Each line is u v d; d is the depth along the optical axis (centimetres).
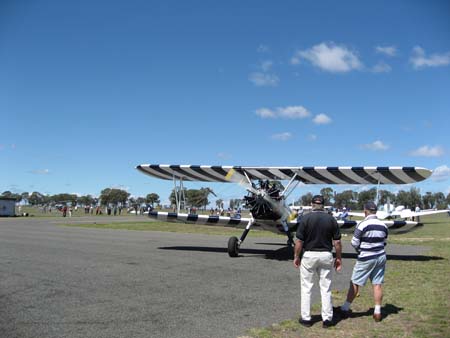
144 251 1321
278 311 607
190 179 1537
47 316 559
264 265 1070
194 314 582
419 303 650
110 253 1240
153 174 1492
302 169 1253
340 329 525
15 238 1708
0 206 4666
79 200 14362
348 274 961
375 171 1205
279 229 1328
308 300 546
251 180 1336
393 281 839
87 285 762
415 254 1330
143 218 4553
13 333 488
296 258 564
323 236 550
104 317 560
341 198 3269
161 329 513
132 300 656
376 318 558
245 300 672
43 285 754
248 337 490
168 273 910
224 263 1095
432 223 4081
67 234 2005
